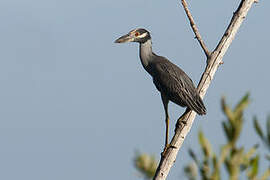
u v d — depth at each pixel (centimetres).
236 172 573
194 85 1349
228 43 1162
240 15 1177
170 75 1350
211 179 572
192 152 585
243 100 602
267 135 568
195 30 1149
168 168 1100
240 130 587
